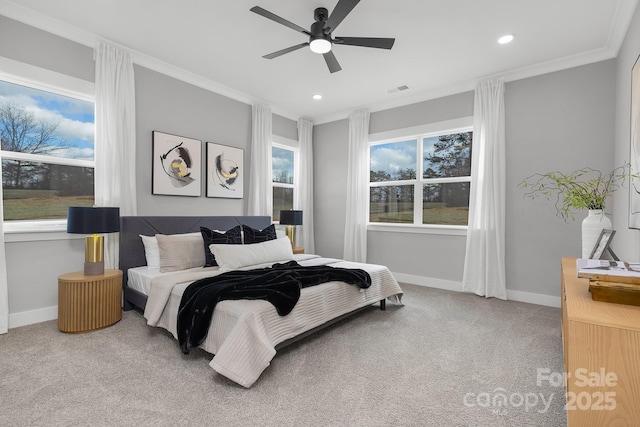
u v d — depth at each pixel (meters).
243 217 4.37
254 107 4.71
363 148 5.08
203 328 2.08
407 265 4.72
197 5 2.62
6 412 1.60
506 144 3.86
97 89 3.10
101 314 2.70
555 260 3.55
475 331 2.79
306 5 2.60
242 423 1.54
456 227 4.30
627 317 0.98
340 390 1.85
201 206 4.11
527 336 2.68
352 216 5.14
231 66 3.72
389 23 2.82
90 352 2.28
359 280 2.87
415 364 2.18
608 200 3.22
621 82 2.95
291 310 2.18
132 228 3.25
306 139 5.68
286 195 5.59
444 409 1.68
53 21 2.83
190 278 2.67
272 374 2.02
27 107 2.87
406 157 4.88
